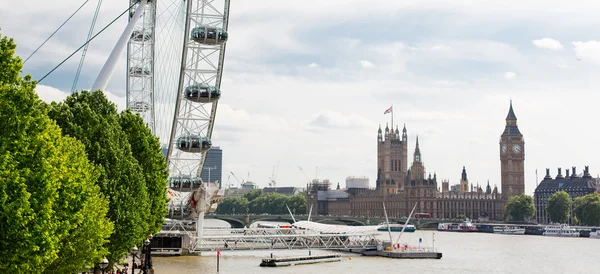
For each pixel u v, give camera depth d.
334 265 166.38
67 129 80.06
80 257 64.38
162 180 99.81
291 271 150.62
